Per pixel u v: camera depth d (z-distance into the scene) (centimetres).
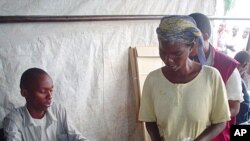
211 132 87
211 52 115
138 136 168
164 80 88
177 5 171
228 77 111
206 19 114
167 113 86
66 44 141
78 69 146
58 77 140
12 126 111
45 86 117
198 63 89
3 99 126
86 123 152
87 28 147
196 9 178
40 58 134
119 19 154
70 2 140
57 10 137
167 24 77
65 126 126
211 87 85
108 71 155
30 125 115
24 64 130
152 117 96
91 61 150
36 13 132
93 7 147
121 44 158
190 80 85
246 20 198
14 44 127
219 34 191
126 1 156
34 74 115
